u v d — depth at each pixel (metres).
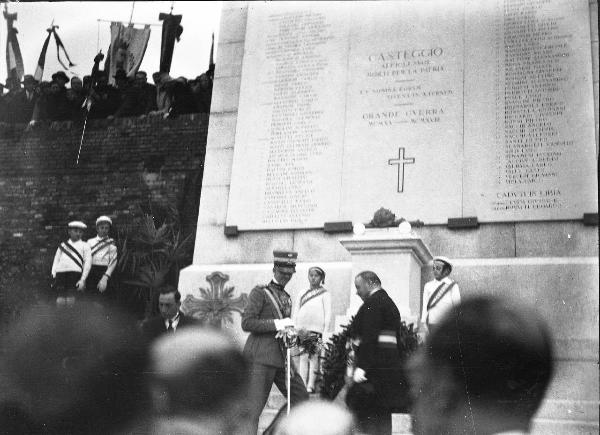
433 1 13.79
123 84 14.41
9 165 14.10
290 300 12.27
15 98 14.53
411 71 13.50
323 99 13.69
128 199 13.69
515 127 12.86
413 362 11.38
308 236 13.03
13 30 14.88
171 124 14.05
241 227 13.24
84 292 13.09
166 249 13.27
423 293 12.02
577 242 12.13
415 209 12.80
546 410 10.88
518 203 12.50
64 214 13.72
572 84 12.87
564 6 13.27
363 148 13.30
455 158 12.91
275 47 14.15
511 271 12.04
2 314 13.09
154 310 12.80
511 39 13.30
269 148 13.61
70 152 14.10
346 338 11.62
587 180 12.40
